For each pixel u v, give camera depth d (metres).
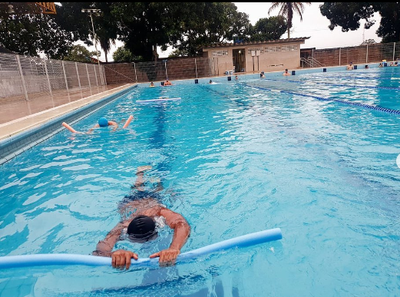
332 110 6.97
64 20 21.08
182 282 1.76
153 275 1.81
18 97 11.45
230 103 9.36
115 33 21.83
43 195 3.18
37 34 21.73
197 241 2.18
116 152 4.65
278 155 3.94
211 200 2.82
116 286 1.75
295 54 24.77
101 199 3.00
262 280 1.75
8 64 11.05
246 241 1.98
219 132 5.49
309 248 2.01
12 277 1.86
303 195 2.79
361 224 2.25
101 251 2.00
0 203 3.04
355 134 4.69
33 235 2.40
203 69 23.03
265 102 9.08
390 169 3.23
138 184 3.27
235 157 3.99
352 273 1.75
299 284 1.70
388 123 5.29
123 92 15.08
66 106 8.74
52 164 4.23
